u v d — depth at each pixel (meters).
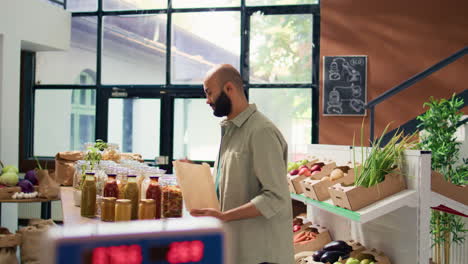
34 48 6.61
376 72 6.29
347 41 6.35
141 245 0.26
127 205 1.87
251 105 1.95
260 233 1.87
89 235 0.26
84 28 7.01
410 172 2.50
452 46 6.13
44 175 4.54
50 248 0.25
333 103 6.37
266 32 6.63
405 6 6.22
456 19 6.12
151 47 6.90
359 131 6.32
